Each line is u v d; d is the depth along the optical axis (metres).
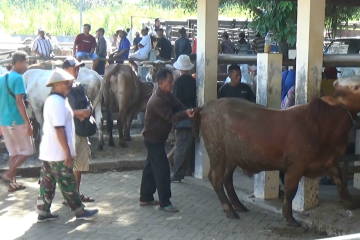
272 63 7.05
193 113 6.80
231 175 7.06
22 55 7.75
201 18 8.17
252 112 6.41
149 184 7.17
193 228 6.41
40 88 9.81
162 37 17.56
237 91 8.12
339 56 6.78
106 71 11.10
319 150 6.18
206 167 8.55
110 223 6.55
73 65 6.93
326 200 6.99
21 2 35.28
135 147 10.92
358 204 6.63
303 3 6.53
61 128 6.18
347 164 6.75
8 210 7.02
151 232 6.26
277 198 7.38
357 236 2.98
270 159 6.29
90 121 6.95
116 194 7.83
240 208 7.04
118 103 10.77
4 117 7.78
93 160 9.57
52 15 32.38
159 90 6.78
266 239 6.08
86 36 15.93
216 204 7.39
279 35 11.22
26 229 6.31
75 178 6.60
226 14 26.55
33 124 10.62
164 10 35.03
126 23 32.84
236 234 6.23
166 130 6.92
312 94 6.59
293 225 6.41
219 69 13.96
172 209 7.00
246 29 22.08
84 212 6.63
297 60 6.67
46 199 6.51
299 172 6.22
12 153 7.92
